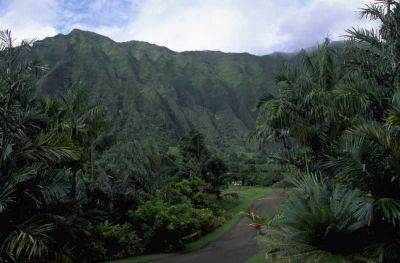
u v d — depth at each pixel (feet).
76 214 37.86
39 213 32.45
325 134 40.50
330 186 28.68
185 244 66.28
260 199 141.90
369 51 35.32
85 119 53.83
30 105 39.47
